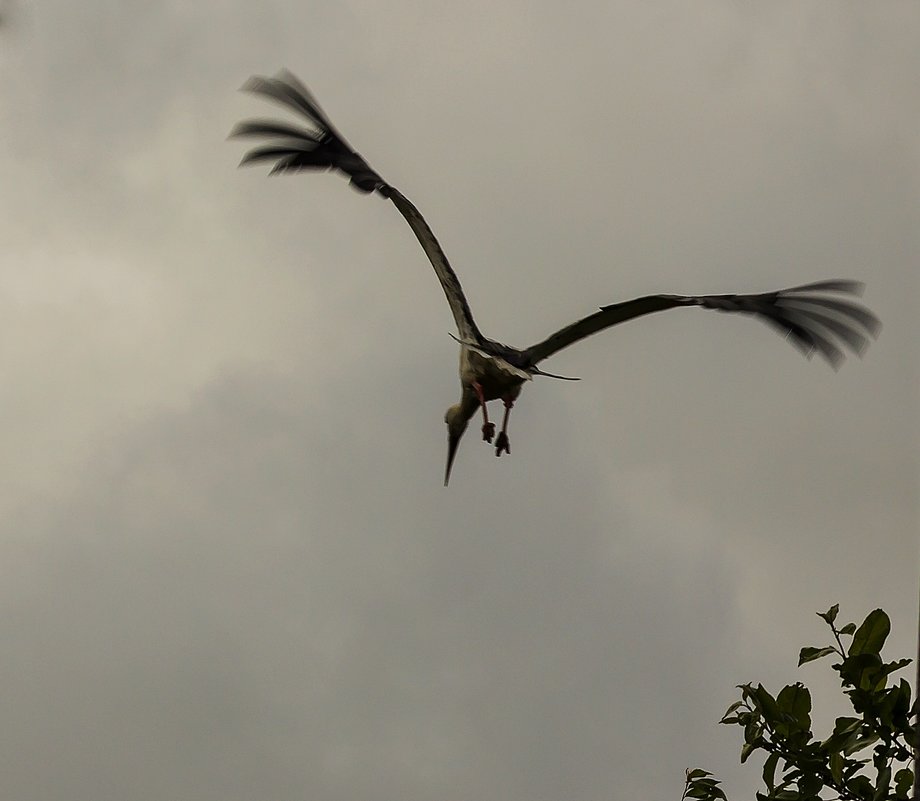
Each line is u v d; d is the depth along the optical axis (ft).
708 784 43.34
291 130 46.34
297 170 46.32
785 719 42.52
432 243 46.55
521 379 45.32
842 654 42.73
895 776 41.19
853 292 37.27
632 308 41.57
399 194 46.68
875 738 41.42
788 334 38.11
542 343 43.60
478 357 49.42
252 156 45.93
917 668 39.09
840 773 42.29
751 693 43.19
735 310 38.99
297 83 46.98
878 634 42.65
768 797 42.45
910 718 41.39
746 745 42.75
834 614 43.11
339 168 46.52
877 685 42.06
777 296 38.65
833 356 37.37
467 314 45.65
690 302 39.99
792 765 42.52
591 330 42.45
